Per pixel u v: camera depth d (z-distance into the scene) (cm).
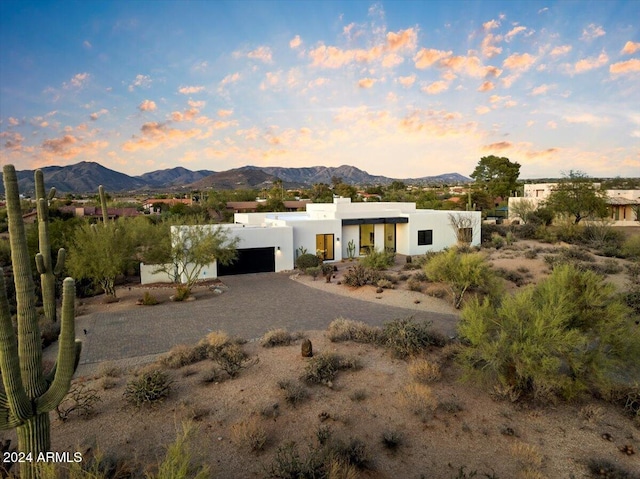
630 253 2656
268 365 1079
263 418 820
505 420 806
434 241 3247
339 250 3003
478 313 973
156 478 564
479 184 7131
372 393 920
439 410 845
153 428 792
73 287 548
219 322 1581
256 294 2081
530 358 843
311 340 1293
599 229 3356
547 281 1066
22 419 530
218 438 754
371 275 2181
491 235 3606
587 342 878
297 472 620
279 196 9012
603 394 869
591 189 3669
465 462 687
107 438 761
